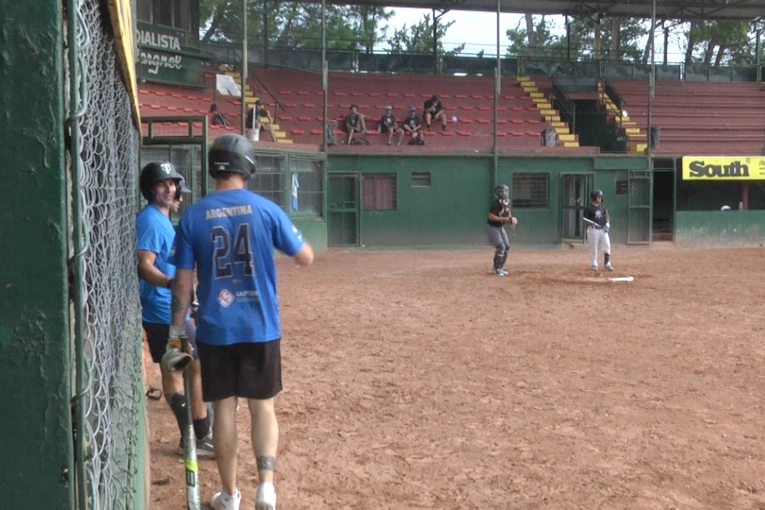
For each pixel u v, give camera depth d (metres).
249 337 4.03
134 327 4.47
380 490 4.93
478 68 32.47
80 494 1.61
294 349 9.09
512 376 7.86
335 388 7.36
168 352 3.90
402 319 11.16
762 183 30.81
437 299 13.16
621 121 29.33
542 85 32.09
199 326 4.06
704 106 31.84
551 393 7.22
